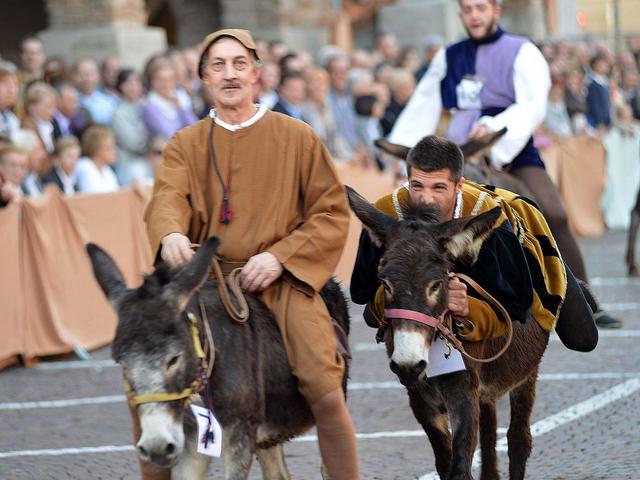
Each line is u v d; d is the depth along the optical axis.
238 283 8.81
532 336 10.16
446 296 8.73
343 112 26.23
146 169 22.33
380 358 17.53
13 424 14.44
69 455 12.93
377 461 12.17
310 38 42.88
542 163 15.05
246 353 8.48
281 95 22.41
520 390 10.55
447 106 15.23
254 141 9.16
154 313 7.48
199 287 7.77
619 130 34.06
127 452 12.97
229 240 9.08
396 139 15.37
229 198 9.12
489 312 9.17
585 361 16.77
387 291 8.66
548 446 12.55
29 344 17.89
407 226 8.81
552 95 32.12
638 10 68.69
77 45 33.91
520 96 14.72
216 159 9.16
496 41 14.92
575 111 33.41
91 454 12.95
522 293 9.35
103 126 20.38
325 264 9.07
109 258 8.11
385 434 13.24
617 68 41.72
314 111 24.17
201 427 7.88
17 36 45.41
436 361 9.05
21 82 24.03
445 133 15.37
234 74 9.07
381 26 45.34
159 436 7.34
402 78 24.36
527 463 11.94
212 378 8.19
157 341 7.41
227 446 8.34
